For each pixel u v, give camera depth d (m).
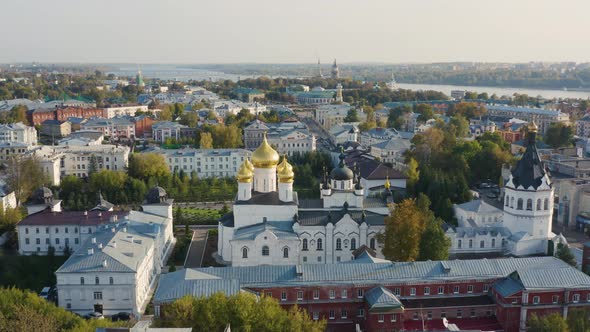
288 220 189.75
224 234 192.38
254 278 141.12
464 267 145.75
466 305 140.00
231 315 114.94
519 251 190.12
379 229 188.25
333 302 140.50
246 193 190.00
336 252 187.62
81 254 161.88
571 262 174.88
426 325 136.25
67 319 126.81
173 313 115.81
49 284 179.12
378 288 138.00
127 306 154.38
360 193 198.25
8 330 115.50
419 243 168.12
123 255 160.00
